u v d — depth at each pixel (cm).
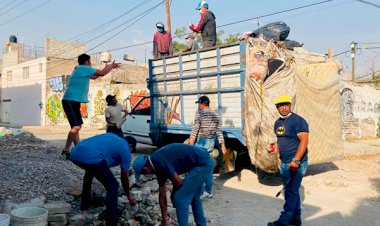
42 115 3319
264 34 802
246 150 820
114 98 851
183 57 872
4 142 987
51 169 622
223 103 780
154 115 976
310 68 789
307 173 879
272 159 691
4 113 3966
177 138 948
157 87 958
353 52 2538
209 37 948
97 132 2239
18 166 620
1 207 473
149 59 975
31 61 3469
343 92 1770
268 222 521
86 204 507
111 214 437
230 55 757
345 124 1778
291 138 484
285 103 491
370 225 513
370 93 1938
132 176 621
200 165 433
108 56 1420
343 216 554
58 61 3350
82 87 542
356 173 879
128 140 512
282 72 729
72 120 534
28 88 3519
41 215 412
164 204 444
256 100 708
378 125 1977
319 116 803
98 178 446
